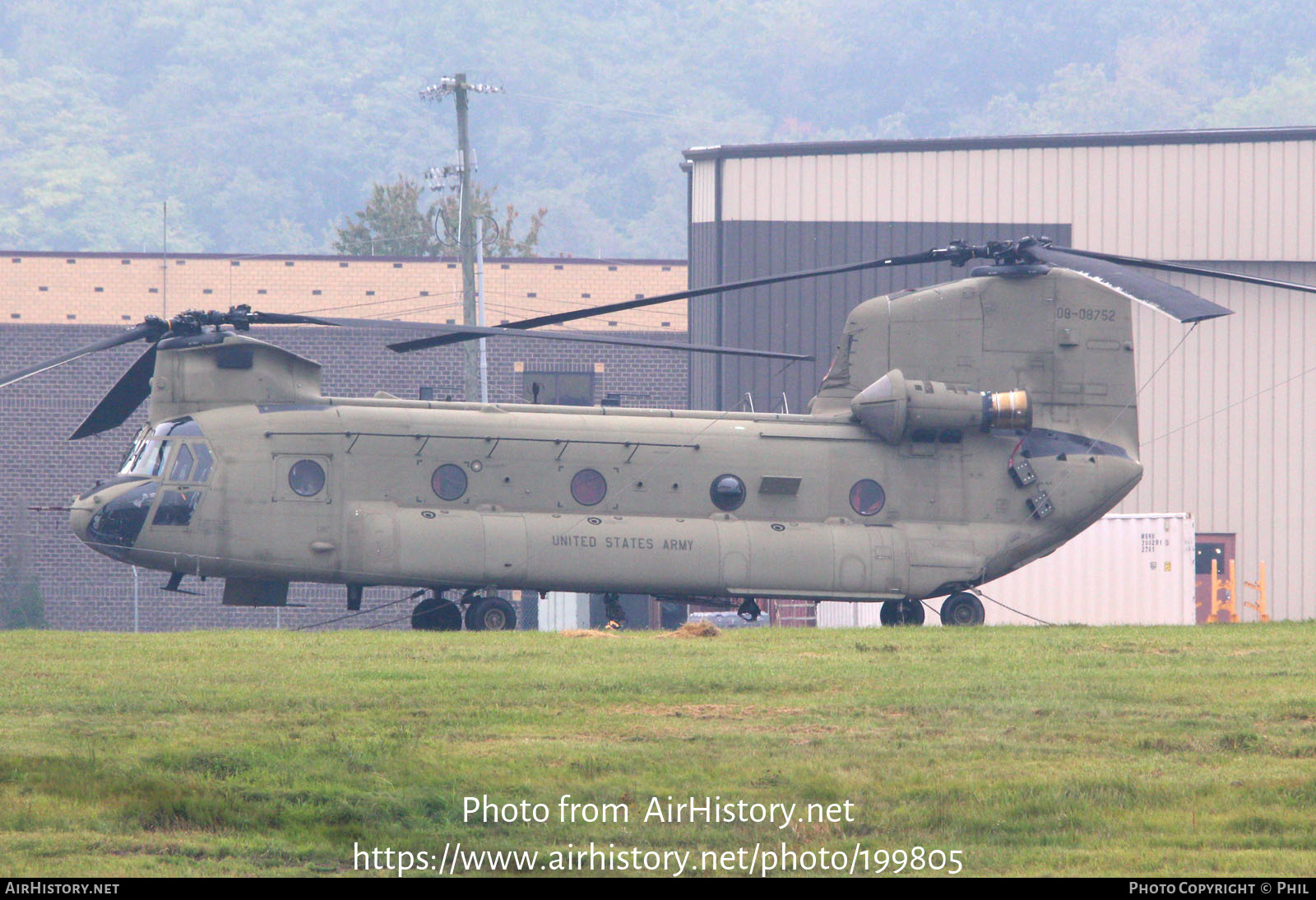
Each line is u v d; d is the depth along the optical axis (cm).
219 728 5603
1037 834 4656
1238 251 16362
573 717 5869
